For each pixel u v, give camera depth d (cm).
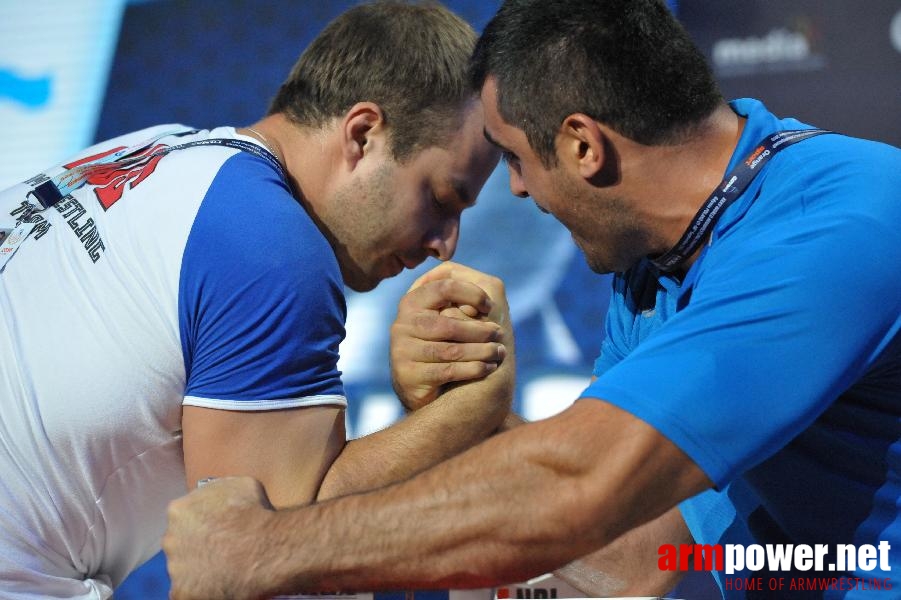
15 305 397
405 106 443
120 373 382
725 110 370
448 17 467
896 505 344
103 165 433
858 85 877
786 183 340
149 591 927
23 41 1007
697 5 895
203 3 997
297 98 457
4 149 1002
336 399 395
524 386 919
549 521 297
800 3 882
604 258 390
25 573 396
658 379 298
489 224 934
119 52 1002
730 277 316
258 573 306
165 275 379
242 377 374
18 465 388
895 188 328
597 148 354
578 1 358
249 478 335
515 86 364
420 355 447
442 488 306
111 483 401
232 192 387
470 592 327
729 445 294
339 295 400
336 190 447
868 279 306
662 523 454
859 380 341
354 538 305
